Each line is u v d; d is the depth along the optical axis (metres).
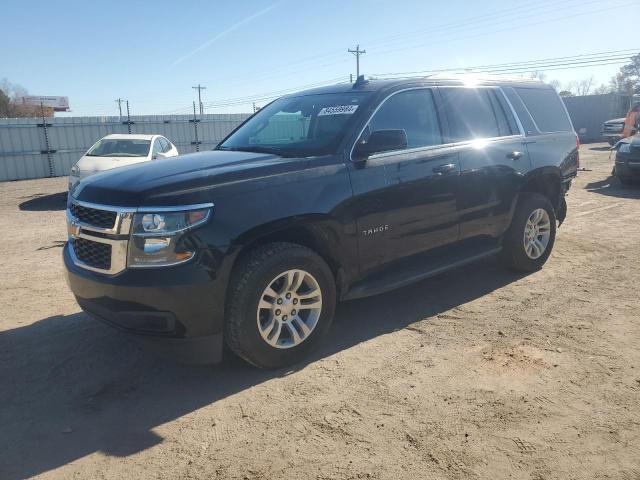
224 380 3.69
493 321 4.56
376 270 4.39
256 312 3.57
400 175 4.37
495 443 2.90
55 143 22.33
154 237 3.31
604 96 32.19
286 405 3.35
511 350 3.99
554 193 6.20
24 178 21.70
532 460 2.76
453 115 5.02
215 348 3.51
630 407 3.21
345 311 4.89
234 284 3.50
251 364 3.73
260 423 3.16
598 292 5.20
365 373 3.72
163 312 3.32
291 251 3.69
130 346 4.26
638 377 3.56
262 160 3.96
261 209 3.58
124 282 3.33
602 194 11.28
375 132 4.10
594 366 3.72
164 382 3.70
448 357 3.92
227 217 3.45
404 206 4.42
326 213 3.87
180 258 3.32
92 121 23.27
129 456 2.89
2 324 4.76
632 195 11.07
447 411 3.22
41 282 6.02
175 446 2.97
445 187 4.74
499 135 5.43
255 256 3.57
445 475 2.66
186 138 26.12
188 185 3.44
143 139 13.38
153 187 3.41
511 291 5.30
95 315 3.68
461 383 3.54
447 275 5.89
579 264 6.16
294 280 3.79
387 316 4.75
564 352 3.94
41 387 3.65
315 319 3.91
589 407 3.22
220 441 3.00
